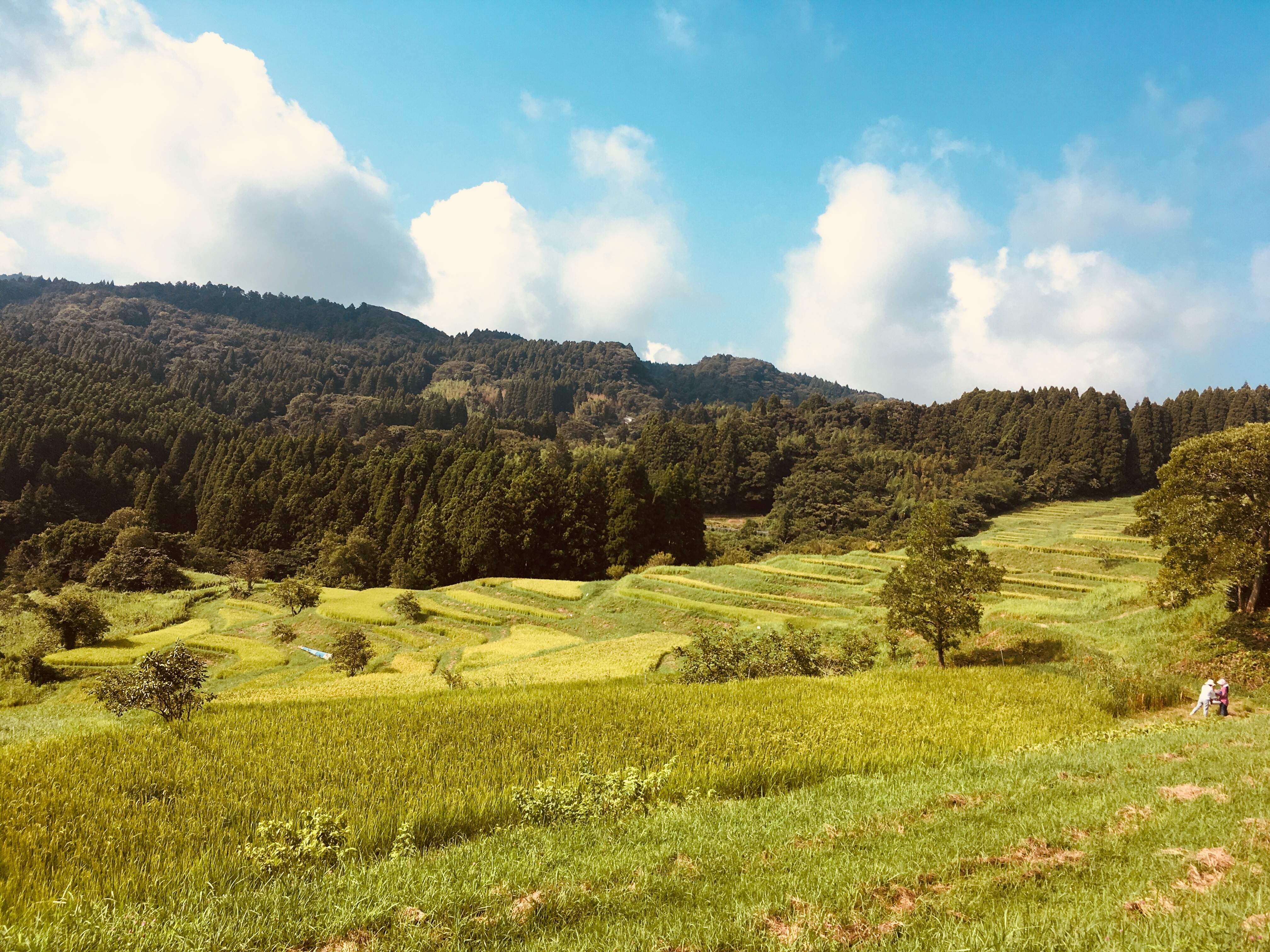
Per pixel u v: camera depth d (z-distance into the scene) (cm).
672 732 1323
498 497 7544
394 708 1533
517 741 1237
